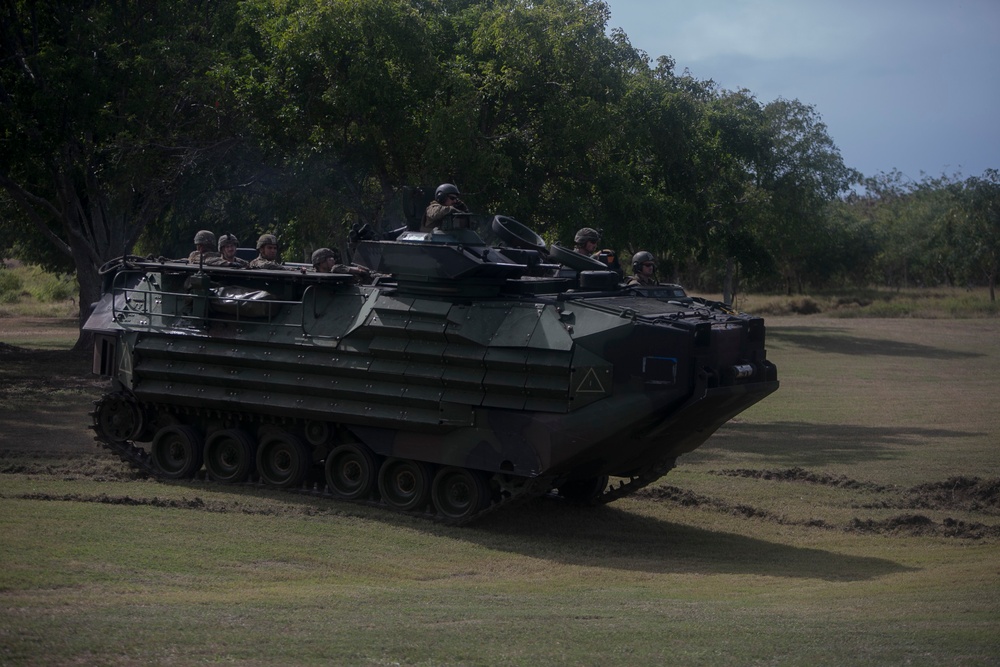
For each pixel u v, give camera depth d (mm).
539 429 14477
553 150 29969
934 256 89188
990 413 29469
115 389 19094
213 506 15484
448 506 15680
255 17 32125
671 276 55250
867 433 25672
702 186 43625
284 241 34000
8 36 34656
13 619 8875
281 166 31750
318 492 16719
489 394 14953
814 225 64250
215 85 31109
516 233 18359
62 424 22797
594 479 17094
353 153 29219
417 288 15914
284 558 12789
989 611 10273
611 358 14359
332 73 28344
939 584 12219
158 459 18219
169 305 18203
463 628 9164
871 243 89625
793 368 42344
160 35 33969
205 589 11000
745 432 25812
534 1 30391
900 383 37188
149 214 37469
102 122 33188
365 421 15945
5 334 48062
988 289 88625
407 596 10961
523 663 7961
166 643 8188
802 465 21109
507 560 13570
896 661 8055
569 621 9641
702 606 10711
